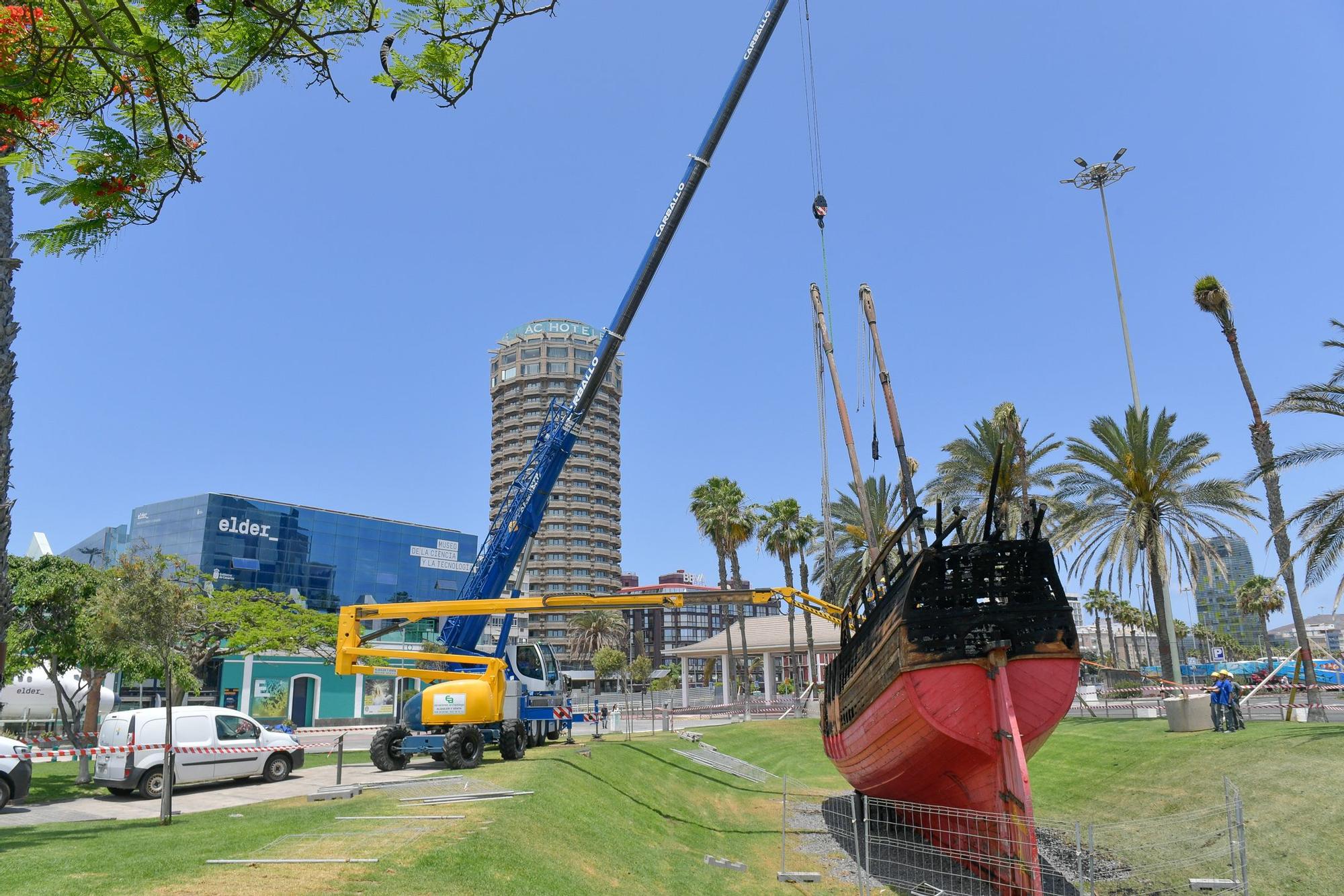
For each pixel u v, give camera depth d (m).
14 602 21.44
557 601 22.44
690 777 25.45
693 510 64.88
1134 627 110.25
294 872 9.73
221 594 38.16
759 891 14.51
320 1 4.20
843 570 50.22
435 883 9.73
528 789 16.41
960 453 39.00
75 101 4.61
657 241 25.12
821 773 30.53
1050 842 18.17
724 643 68.56
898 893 14.70
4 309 8.21
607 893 11.72
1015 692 15.32
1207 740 23.31
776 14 24.77
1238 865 14.77
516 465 151.00
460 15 4.33
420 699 22.39
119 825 13.88
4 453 8.27
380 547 88.12
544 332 156.00
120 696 50.38
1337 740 20.11
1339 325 23.38
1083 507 35.62
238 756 20.02
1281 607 85.75
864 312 30.50
